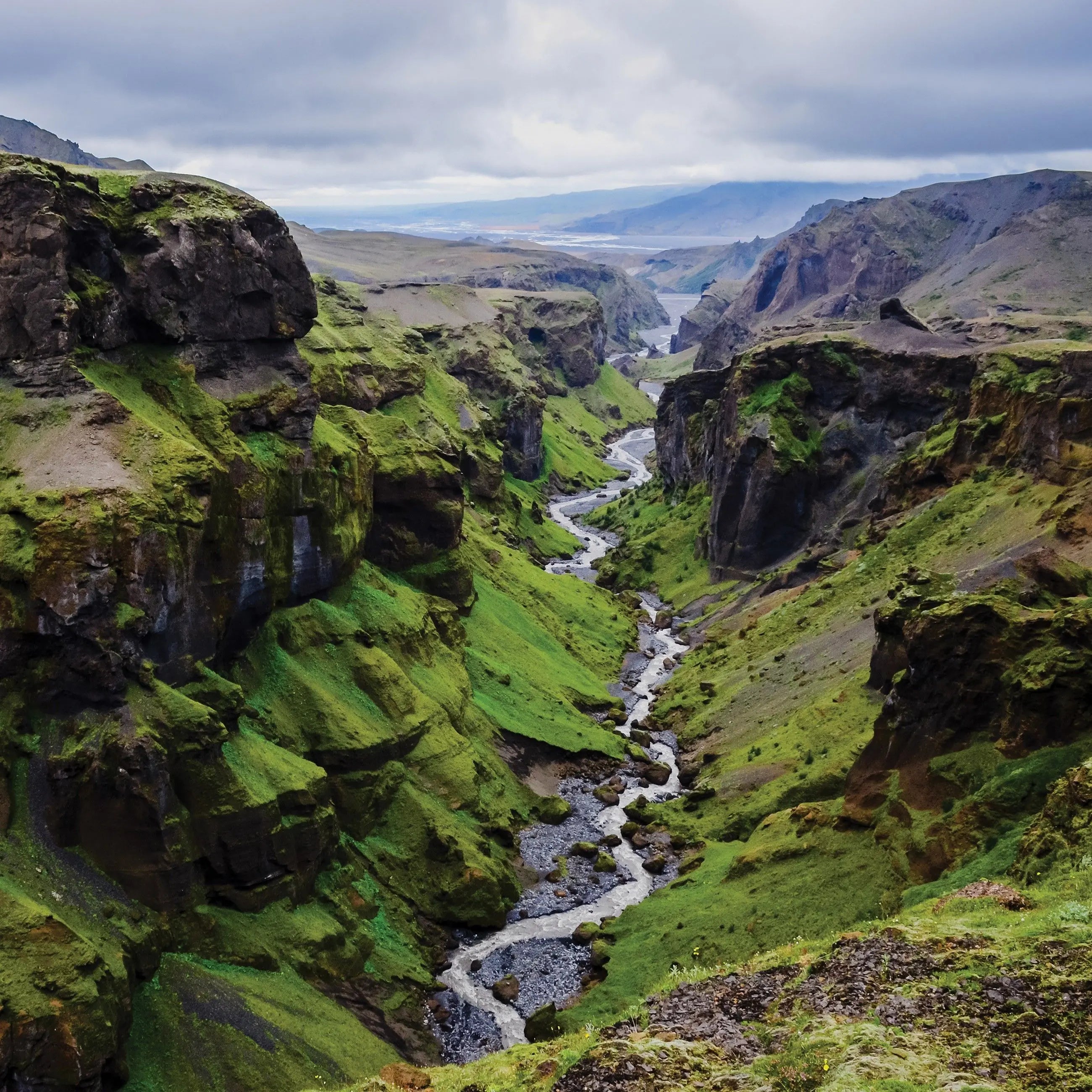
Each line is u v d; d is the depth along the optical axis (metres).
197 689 69.25
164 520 65.31
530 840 93.06
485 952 77.25
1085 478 110.06
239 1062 55.50
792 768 91.94
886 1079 31.22
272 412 85.75
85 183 75.00
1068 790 51.25
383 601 101.00
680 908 76.75
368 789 82.31
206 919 62.59
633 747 111.75
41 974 48.84
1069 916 40.75
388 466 117.19
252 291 84.56
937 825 63.59
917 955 40.47
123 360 75.75
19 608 58.97
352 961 69.31
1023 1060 32.34
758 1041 37.19
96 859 58.94
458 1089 41.34
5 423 65.75
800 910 66.19
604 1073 35.25
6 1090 45.84
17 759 57.91
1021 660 66.56
